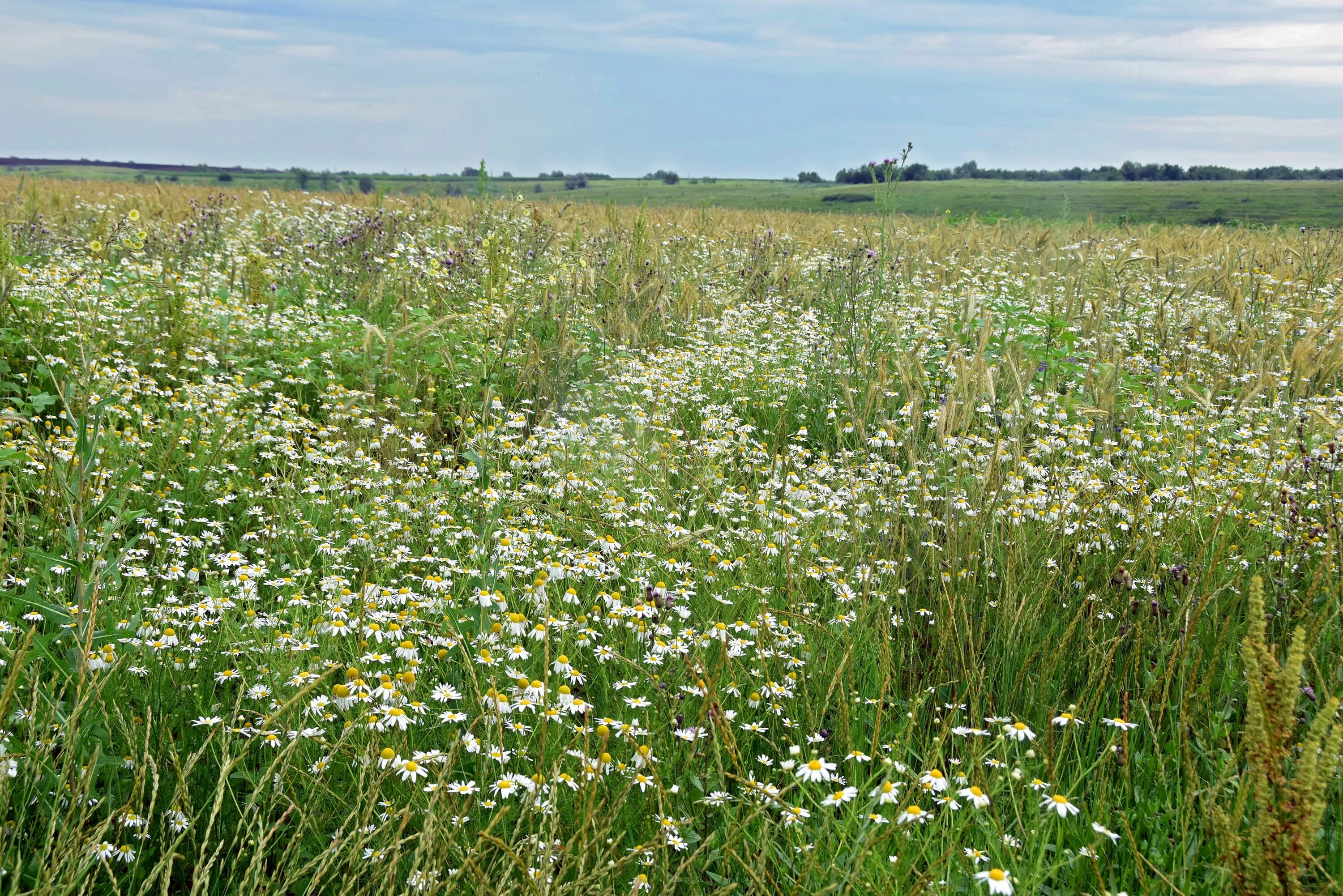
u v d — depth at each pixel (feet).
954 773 8.54
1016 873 7.21
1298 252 41.32
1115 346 25.09
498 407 20.31
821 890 6.73
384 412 21.24
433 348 25.26
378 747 7.98
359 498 16.96
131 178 192.03
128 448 15.67
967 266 40.91
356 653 9.44
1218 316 30.99
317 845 7.98
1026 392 19.79
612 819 7.34
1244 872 6.48
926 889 6.61
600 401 22.65
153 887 7.72
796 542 14.07
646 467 16.88
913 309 30.04
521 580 12.65
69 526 9.64
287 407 20.66
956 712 10.07
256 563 13.47
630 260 34.73
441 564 13.26
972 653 11.33
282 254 38.11
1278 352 22.57
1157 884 7.38
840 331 26.66
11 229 34.99
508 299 29.86
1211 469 16.75
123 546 12.65
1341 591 11.34
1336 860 7.52
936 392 22.27
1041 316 26.66
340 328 26.08
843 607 12.59
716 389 23.86
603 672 9.87
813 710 10.08
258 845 6.99
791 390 23.82
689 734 8.86
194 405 19.13
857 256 29.58
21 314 21.57
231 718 8.95
